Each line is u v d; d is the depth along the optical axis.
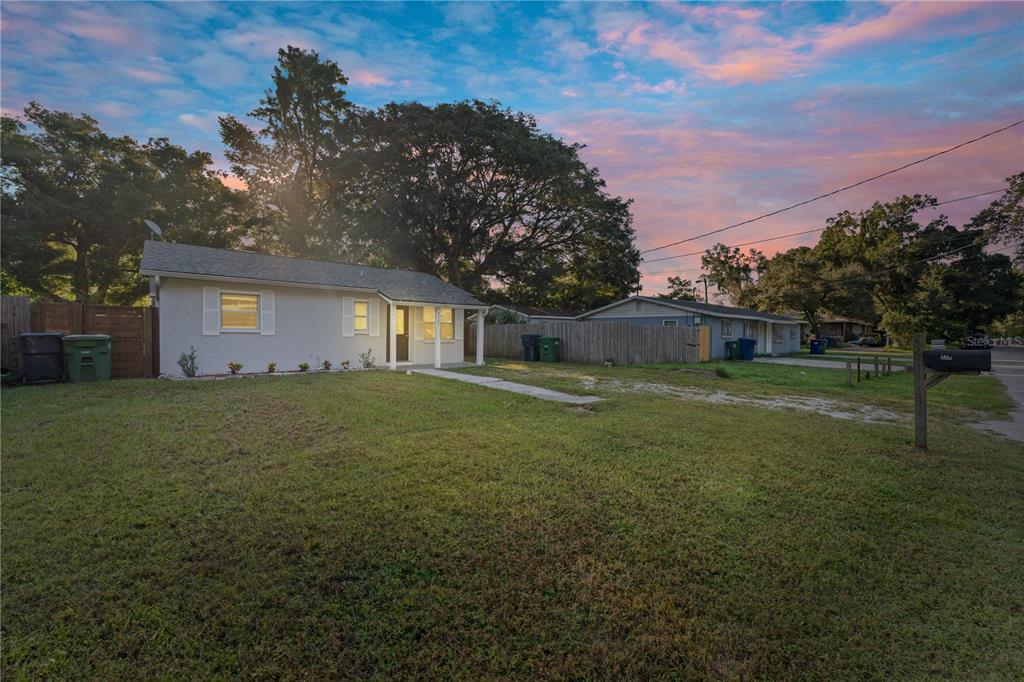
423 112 31.12
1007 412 8.77
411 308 16.39
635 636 2.37
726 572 2.94
